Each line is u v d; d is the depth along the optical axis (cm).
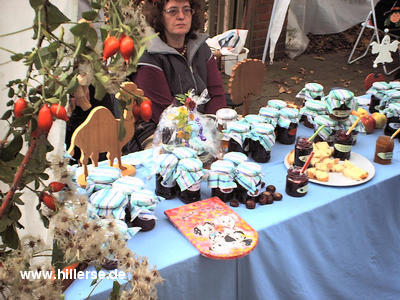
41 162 82
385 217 208
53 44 75
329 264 191
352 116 238
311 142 203
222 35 478
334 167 202
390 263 216
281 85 531
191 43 269
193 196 175
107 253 100
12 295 84
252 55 589
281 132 225
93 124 174
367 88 297
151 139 252
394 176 205
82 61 75
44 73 74
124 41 74
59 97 75
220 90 283
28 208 110
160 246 153
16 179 80
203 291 157
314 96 253
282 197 182
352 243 198
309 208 177
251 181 171
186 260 147
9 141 86
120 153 187
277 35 503
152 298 106
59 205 94
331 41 671
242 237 155
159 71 257
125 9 78
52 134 103
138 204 151
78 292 131
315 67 588
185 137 182
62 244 95
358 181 196
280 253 171
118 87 78
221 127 217
